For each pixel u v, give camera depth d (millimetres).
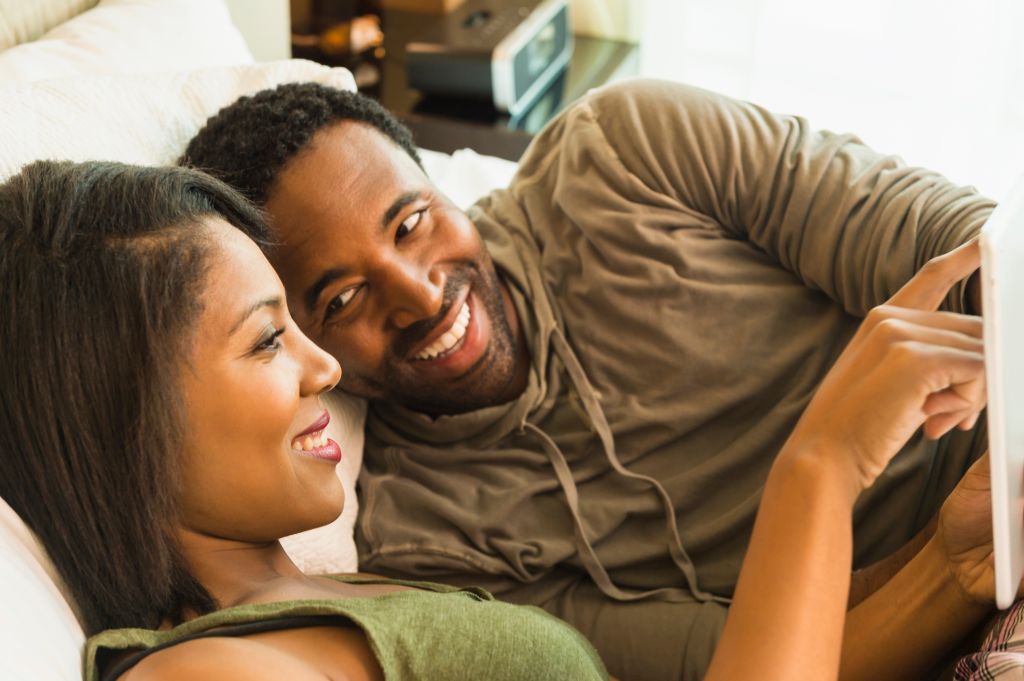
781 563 733
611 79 2281
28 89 1131
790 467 752
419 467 1199
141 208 792
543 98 2225
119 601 802
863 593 1036
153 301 765
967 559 916
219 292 791
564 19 2277
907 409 723
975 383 725
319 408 895
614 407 1159
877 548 1097
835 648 718
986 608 916
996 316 610
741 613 737
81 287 766
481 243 1188
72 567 807
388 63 2297
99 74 1262
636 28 2398
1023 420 715
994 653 747
